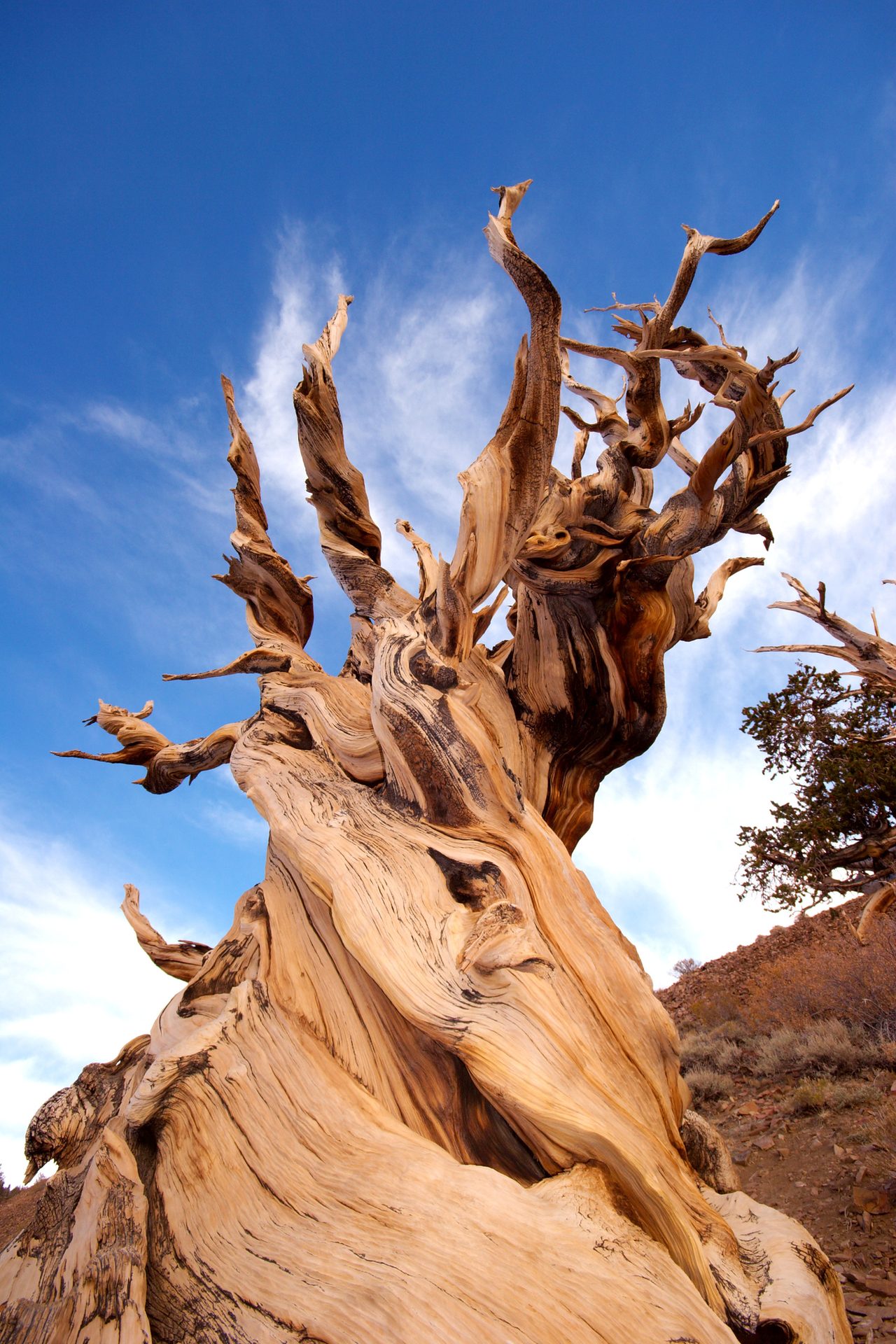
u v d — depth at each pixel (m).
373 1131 3.18
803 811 9.59
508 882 3.79
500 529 4.64
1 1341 2.66
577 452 6.09
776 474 6.07
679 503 5.86
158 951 5.39
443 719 4.28
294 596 6.40
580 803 5.95
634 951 4.00
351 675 5.92
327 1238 2.75
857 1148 6.36
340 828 4.26
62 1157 3.83
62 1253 3.11
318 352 5.83
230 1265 2.79
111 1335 2.56
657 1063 3.48
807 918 17.00
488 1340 2.30
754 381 5.16
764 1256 3.26
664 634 5.82
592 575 5.58
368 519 6.11
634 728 5.90
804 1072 8.68
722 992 14.16
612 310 7.05
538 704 5.73
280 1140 3.16
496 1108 3.17
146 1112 3.24
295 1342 2.44
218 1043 3.47
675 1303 2.51
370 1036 3.73
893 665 9.64
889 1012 8.90
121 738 6.63
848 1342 3.07
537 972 3.30
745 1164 6.99
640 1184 2.89
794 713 10.32
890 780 9.05
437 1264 2.52
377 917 3.70
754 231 5.81
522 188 4.82
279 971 4.05
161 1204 3.06
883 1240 5.02
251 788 4.90
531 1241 2.59
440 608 4.59
